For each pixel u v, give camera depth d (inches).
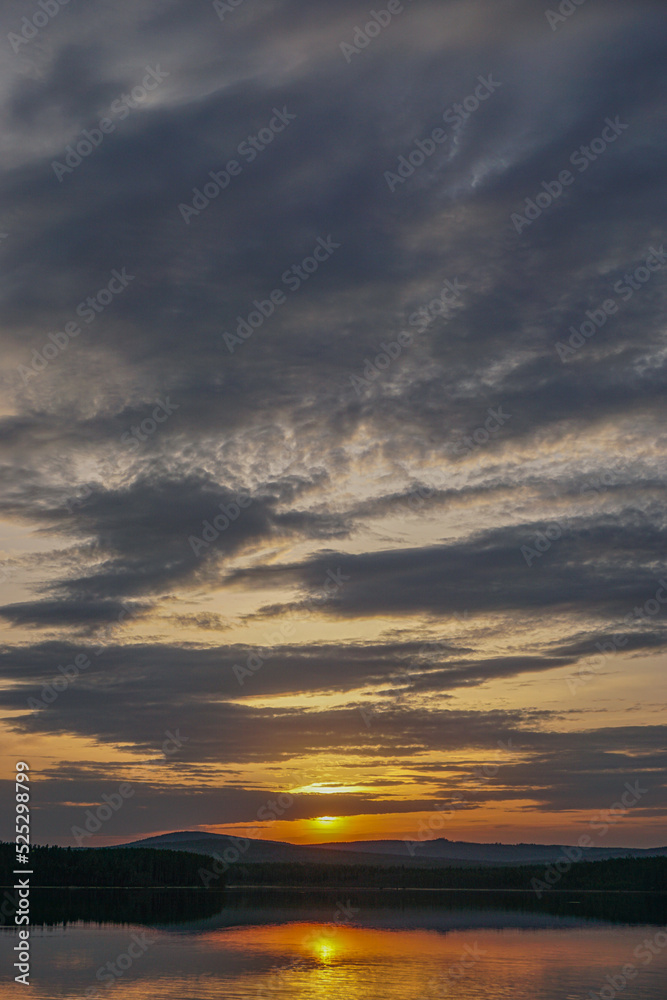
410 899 7815.0
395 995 2212.1
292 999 2111.2
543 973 2642.7
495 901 7495.1
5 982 2329.0
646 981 2502.5
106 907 5708.7
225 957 2903.5
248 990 2234.3
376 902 7096.5
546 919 5068.9
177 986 2281.0
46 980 2367.1
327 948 3235.7
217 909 5698.8
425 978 2500.0
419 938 3722.9
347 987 2311.8
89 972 2516.0
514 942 3612.2
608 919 5118.1
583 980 2512.3
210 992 2196.1
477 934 3976.4
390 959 2920.8
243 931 3946.9
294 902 6889.8
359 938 3688.5
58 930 3905.0
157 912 5226.4
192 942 3400.6
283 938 3622.0
